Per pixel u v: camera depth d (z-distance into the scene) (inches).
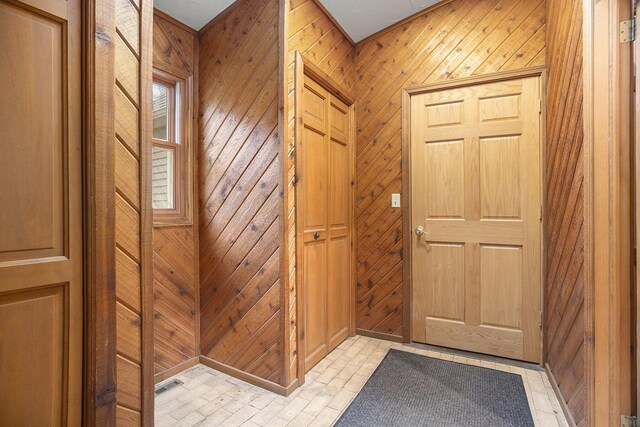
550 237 83.7
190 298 90.6
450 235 98.5
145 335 47.2
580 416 59.2
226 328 86.0
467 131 96.0
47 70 38.0
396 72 105.0
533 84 88.4
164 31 84.4
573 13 64.4
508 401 71.7
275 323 76.1
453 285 98.3
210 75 89.0
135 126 46.4
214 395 75.3
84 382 40.8
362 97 110.7
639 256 50.0
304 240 83.9
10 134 35.4
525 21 88.7
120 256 44.6
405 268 103.5
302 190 81.5
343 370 86.3
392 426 63.8
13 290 35.6
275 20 75.0
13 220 35.6
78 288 40.5
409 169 103.7
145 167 47.3
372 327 109.1
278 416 67.2
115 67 43.6
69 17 39.6
